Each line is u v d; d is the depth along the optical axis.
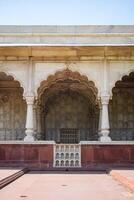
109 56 10.05
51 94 13.06
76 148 9.58
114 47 9.76
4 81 12.47
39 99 11.17
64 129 13.09
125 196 5.07
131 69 10.05
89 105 13.09
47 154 9.56
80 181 6.89
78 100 13.20
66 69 10.08
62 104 13.16
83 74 10.02
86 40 9.98
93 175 8.12
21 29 10.27
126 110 12.84
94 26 10.27
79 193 5.36
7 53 9.95
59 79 11.16
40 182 6.70
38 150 9.58
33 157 9.55
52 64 10.08
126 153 9.47
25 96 9.92
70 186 6.16
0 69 10.05
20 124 12.73
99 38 10.01
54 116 13.15
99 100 10.25
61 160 9.54
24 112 12.79
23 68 10.05
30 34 9.98
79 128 13.05
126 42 9.99
